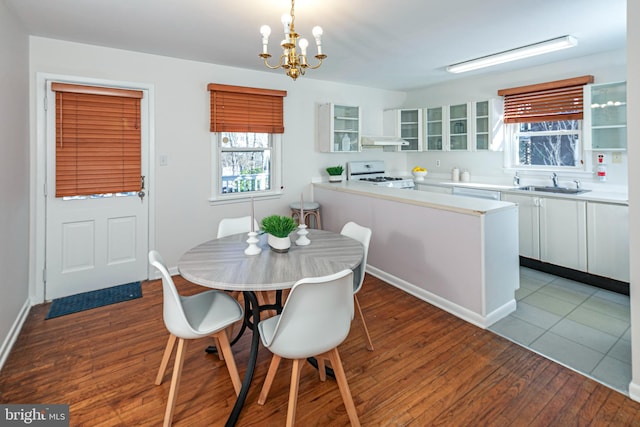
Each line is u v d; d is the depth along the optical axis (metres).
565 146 4.00
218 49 3.21
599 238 3.19
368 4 2.30
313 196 4.61
